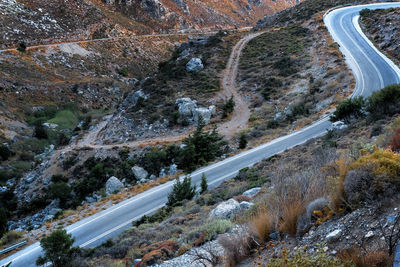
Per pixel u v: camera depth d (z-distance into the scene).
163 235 12.28
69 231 23.33
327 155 9.52
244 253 5.16
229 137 41.47
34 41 106.06
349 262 3.16
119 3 152.00
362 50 56.06
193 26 171.62
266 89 53.69
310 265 3.30
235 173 28.23
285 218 5.12
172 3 176.38
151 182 33.00
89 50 116.56
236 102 53.25
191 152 33.81
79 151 49.03
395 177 4.20
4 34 100.06
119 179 37.84
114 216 24.89
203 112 48.53
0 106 72.81
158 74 70.25
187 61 71.38
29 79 88.50
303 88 49.34
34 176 48.66
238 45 79.69
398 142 8.10
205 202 17.56
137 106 56.62
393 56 51.38
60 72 99.69
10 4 110.81
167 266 7.73
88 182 38.19
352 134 21.31
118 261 10.87
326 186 5.45
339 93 41.75
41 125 70.19
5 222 26.39
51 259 14.27
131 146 45.56
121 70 117.75
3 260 20.17
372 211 4.02
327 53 57.78
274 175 7.90
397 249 2.89
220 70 66.19
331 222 4.46
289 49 67.25
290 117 41.44
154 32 152.88
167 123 49.72
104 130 60.00
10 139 63.94
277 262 3.59
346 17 76.31
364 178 4.45
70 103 88.44
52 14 119.75
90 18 129.25
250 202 11.61
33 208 38.84
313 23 77.62
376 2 87.50
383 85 41.31
